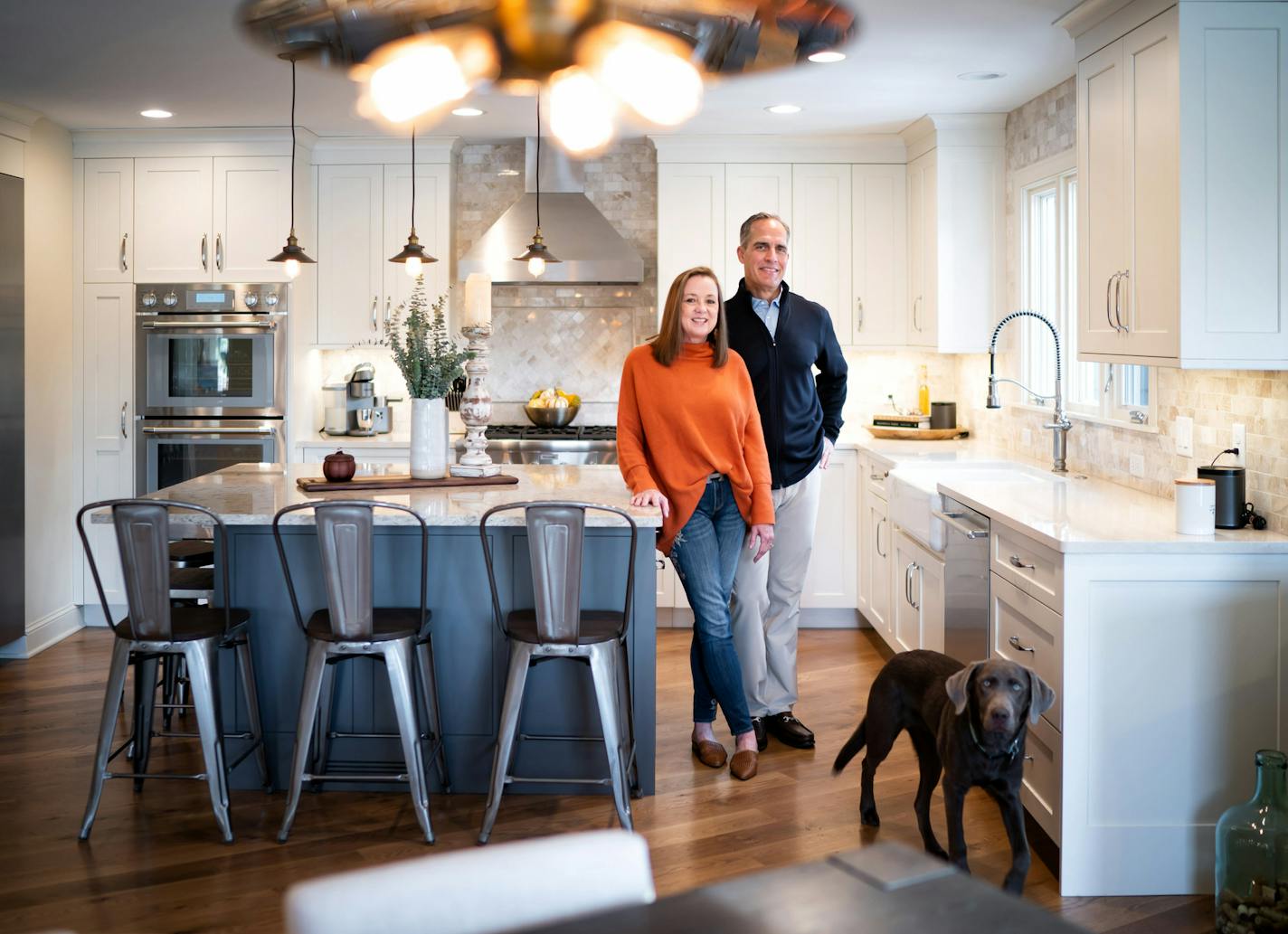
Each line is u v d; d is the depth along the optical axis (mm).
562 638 3295
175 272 6133
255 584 3713
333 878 1260
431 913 1271
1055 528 3197
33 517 5691
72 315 6141
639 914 1177
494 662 3740
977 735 2793
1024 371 5496
